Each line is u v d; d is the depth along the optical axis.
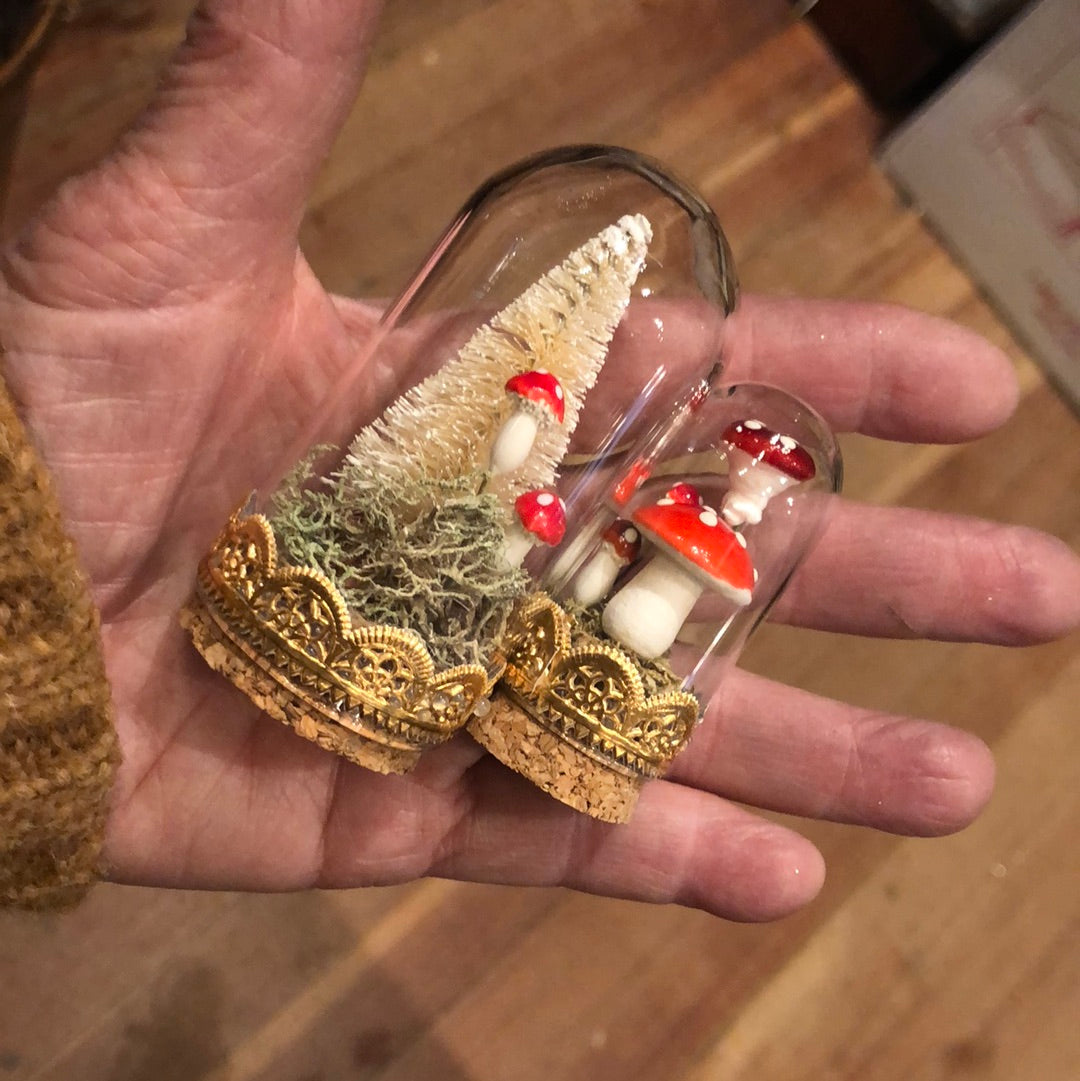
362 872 0.16
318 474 0.13
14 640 0.12
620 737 0.13
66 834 0.13
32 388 0.13
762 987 0.21
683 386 0.16
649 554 0.14
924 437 0.17
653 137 0.22
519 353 0.14
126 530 0.15
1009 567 0.16
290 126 0.13
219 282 0.14
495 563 0.13
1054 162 0.21
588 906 0.21
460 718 0.13
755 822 0.17
